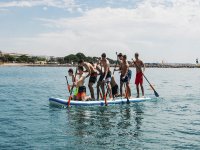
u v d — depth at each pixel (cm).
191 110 1534
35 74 6216
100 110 1518
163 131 1091
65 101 1603
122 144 929
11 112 1445
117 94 1850
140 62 1903
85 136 1012
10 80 4141
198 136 1027
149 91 2567
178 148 897
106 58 1705
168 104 1739
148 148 894
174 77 5550
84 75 1689
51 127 1134
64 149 877
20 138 983
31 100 1894
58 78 4806
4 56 17212
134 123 1219
